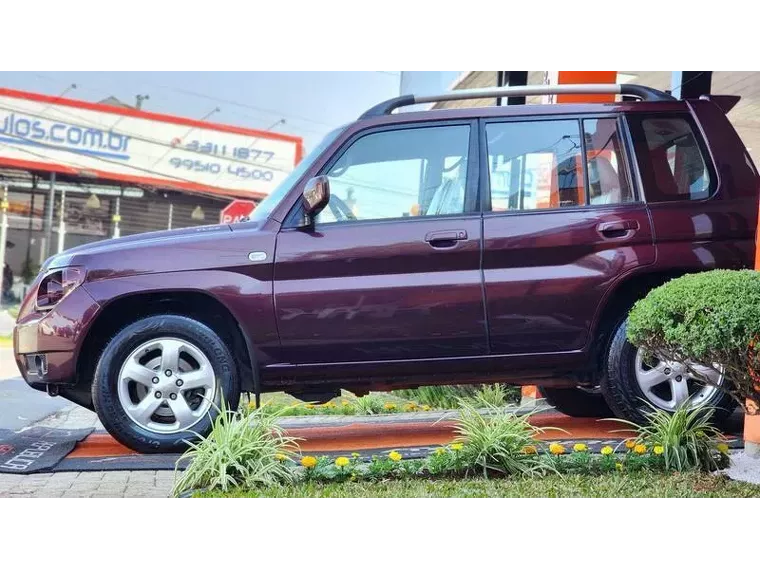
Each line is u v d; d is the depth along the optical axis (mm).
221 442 4055
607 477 4035
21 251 26109
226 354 4738
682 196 4992
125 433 4637
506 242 4781
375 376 4805
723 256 4891
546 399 6320
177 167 27547
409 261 4746
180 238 4824
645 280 4938
